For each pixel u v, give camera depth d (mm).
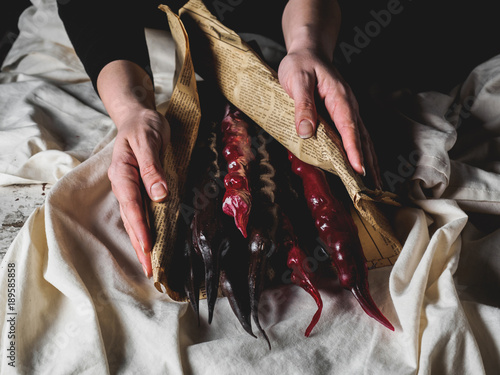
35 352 511
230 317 528
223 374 478
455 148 729
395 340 497
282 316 523
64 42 962
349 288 503
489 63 781
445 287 515
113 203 598
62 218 547
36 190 725
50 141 763
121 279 536
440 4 970
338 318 514
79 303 511
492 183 630
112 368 493
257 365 481
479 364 475
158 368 485
